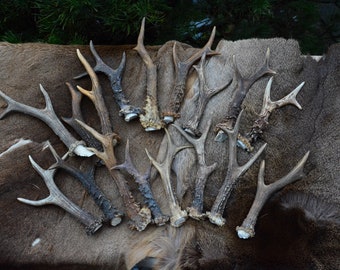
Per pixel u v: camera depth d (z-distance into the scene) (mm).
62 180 1046
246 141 1014
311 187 1012
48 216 1035
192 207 996
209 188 1030
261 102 1062
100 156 1012
